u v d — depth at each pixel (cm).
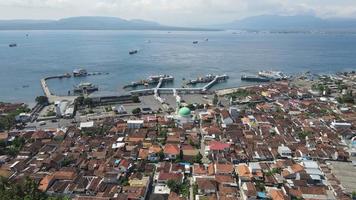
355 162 15150
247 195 12100
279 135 18488
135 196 12081
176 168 14338
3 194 11456
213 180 13138
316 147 16738
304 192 12488
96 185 13050
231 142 17488
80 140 17825
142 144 17050
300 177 13600
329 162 15425
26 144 17562
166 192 12781
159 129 19412
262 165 14700
